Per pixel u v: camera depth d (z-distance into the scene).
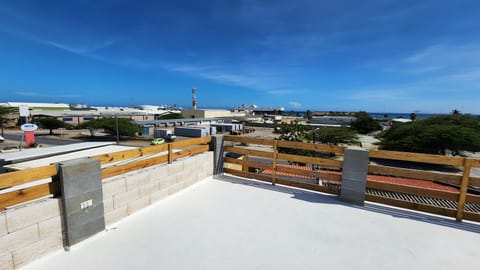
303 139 28.70
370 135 48.00
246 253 2.15
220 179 4.40
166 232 2.50
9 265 1.78
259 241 2.36
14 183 1.80
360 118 51.66
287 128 30.25
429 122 28.80
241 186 4.02
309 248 2.25
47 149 5.96
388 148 25.67
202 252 2.16
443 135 21.69
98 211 2.43
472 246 2.34
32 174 1.93
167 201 3.33
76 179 2.19
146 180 3.07
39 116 50.41
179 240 2.35
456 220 2.89
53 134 39.66
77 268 1.91
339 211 3.10
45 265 1.93
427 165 22.14
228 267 1.96
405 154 3.09
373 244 2.34
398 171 3.14
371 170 3.27
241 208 3.13
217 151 4.55
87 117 54.19
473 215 2.83
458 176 2.87
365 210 3.14
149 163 3.21
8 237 1.77
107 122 34.94
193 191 3.75
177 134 39.44
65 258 2.03
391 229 2.65
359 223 2.78
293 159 3.93
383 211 3.11
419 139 23.03
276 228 2.62
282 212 3.04
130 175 2.86
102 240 2.33
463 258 2.14
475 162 2.74
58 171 2.10
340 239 2.42
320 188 3.78
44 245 2.00
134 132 36.28
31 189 1.95
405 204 3.19
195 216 2.88
